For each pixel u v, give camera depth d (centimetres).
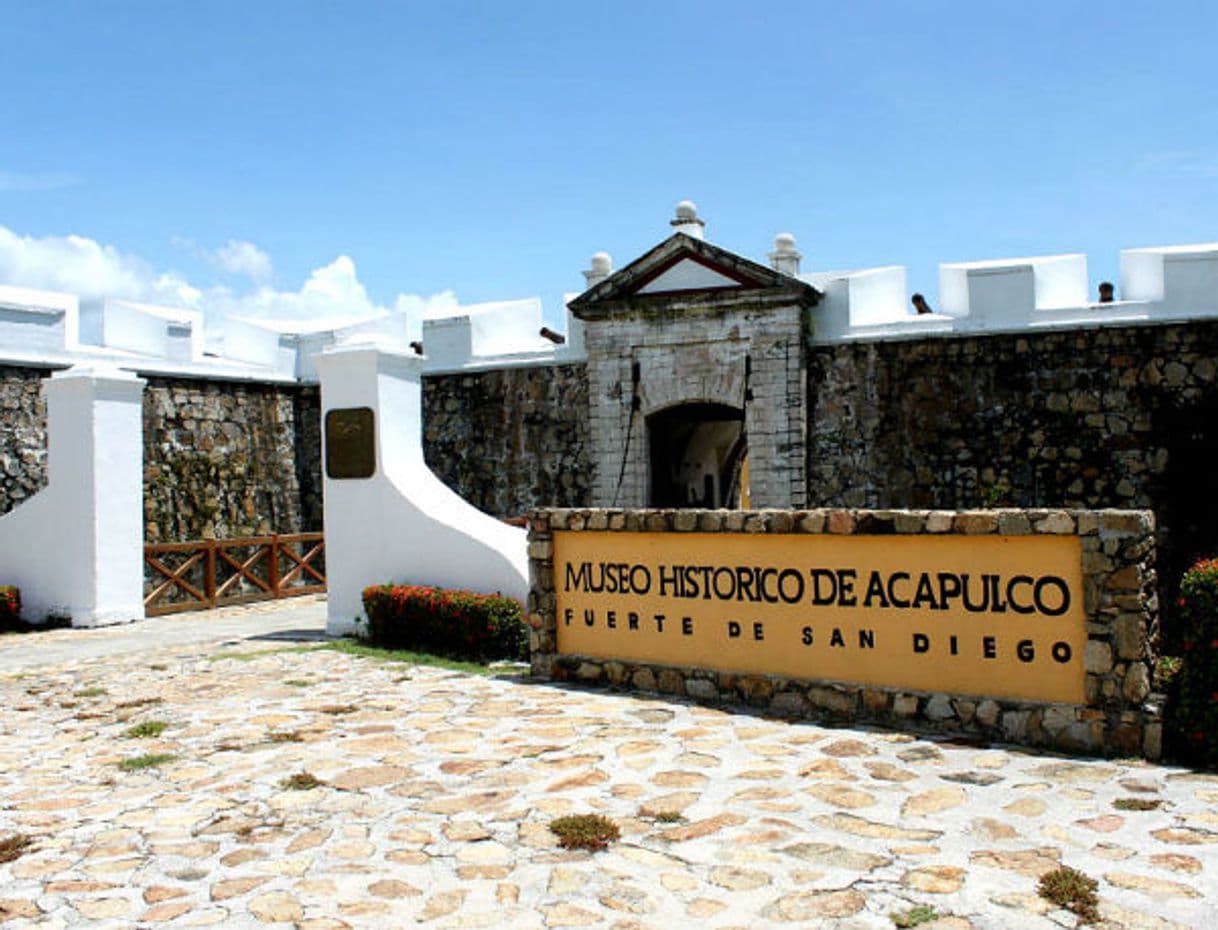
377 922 447
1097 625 634
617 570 860
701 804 571
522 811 571
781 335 1712
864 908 440
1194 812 530
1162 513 1506
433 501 1177
